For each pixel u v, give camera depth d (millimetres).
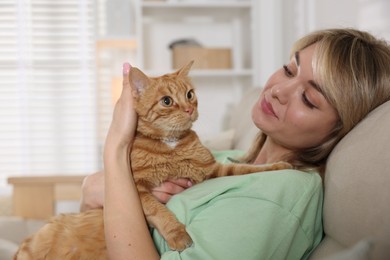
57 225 1164
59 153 3816
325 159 1202
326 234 1040
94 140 3824
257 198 962
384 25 1841
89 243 1108
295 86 1182
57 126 3814
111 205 1021
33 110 3795
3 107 3773
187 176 1172
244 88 3521
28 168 3785
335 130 1167
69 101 3814
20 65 3770
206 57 3229
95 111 3594
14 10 3758
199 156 1175
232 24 3578
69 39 3797
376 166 835
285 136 1218
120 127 1101
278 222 944
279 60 3143
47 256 1124
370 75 1088
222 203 969
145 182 1129
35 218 2248
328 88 1092
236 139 2164
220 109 3572
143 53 3523
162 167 1132
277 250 938
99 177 1286
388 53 1156
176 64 3207
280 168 1148
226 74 3221
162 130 1154
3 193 3732
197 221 974
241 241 914
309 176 1045
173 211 1052
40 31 3783
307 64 1177
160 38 3539
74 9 3791
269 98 1246
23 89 3779
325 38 1154
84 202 1279
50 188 2258
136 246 971
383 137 872
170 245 959
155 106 1158
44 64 3791
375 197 803
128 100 1120
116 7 3248
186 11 3371
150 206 1056
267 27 3164
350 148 973
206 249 912
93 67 3801
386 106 1009
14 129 3783
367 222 806
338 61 1092
